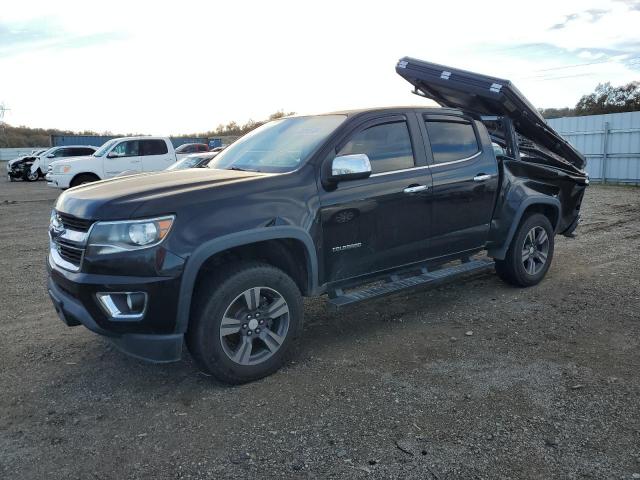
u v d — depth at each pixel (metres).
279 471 2.78
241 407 3.44
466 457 2.86
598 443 2.96
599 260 7.18
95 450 3.01
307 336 4.67
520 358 4.10
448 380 3.75
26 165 28.33
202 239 3.44
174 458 2.92
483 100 5.78
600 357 4.09
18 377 3.95
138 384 3.81
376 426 3.18
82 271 3.43
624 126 18.42
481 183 5.18
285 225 3.79
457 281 6.27
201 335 3.53
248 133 5.36
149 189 3.60
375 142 4.49
